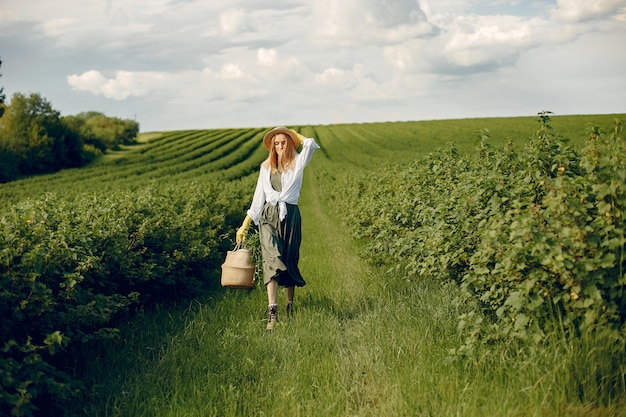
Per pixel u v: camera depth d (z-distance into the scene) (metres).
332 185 26.31
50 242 4.49
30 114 69.69
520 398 3.41
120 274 6.14
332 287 7.43
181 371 4.33
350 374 4.31
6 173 60.34
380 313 5.59
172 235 7.21
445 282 6.02
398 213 8.14
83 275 4.94
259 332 5.31
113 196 7.65
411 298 6.01
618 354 3.48
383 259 8.37
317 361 4.50
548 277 3.84
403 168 12.00
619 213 3.72
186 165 57.34
